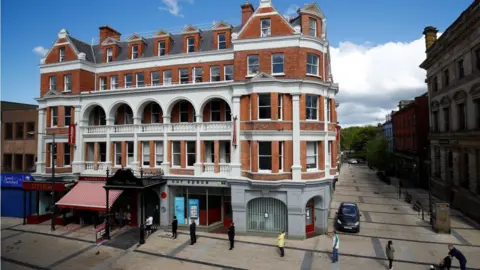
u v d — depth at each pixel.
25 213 28.81
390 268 17.17
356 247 21.03
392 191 43.19
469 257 18.94
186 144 26.94
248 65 24.92
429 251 20.06
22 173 31.81
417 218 28.59
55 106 31.11
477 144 27.19
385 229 25.22
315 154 24.77
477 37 27.00
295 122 23.25
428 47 43.00
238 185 24.16
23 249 21.52
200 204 26.92
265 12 24.81
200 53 29.22
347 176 61.34
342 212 25.72
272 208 23.97
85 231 25.95
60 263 18.91
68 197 26.89
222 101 27.47
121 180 24.30
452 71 32.84
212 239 23.25
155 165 27.97
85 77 31.56
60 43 32.06
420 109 47.59
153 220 27.98
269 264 18.34
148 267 18.11
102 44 33.34
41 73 32.44
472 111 28.33
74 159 30.11
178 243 22.44
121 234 24.95
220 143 26.89
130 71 31.73
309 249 20.83
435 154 39.59
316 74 24.83
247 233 24.12
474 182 27.91
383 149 56.72
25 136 34.34
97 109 31.86
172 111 28.84
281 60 24.34
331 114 26.80
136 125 28.34
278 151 23.31
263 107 23.70
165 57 30.31
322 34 26.33
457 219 28.30
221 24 29.53
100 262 19.03
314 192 23.62
